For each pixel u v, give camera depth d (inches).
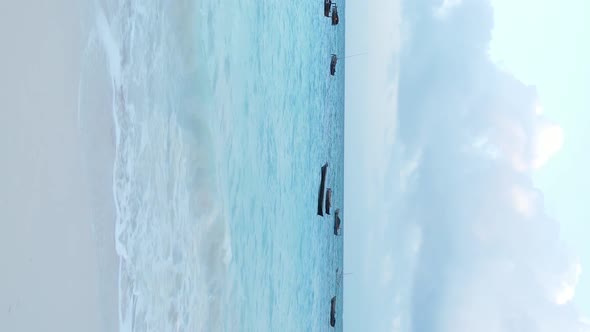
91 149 91.9
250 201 222.1
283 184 309.1
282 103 305.9
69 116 84.0
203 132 152.1
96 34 94.1
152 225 120.2
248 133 217.8
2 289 65.5
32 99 73.2
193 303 147.9
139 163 113.4
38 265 73.9
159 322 123.5
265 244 255.9
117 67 102.9
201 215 153.1
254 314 229.6
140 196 113.6
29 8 72.9
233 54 191.0
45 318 75.7
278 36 290.5
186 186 144.2
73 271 84.5
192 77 146.6
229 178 185.2
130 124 108.8
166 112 130.6
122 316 104.0
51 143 78.1
